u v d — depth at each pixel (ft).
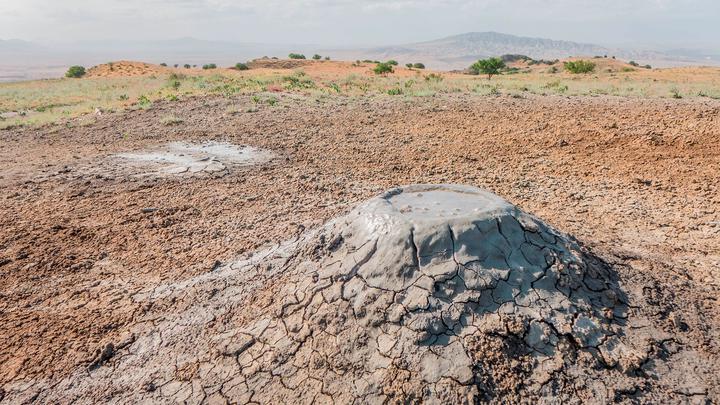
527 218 12.55
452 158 28.58
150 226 20.20
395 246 11.45
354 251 12.26
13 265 17.24
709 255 15.69
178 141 35.94
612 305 11.34
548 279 11.20
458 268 10.93
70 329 13.56
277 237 18.20
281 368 10.61
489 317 10.33
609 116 36.47
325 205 21.66
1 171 29.17
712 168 24.34
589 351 10.00
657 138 29.37
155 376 11.37
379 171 26.71
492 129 35.06
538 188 23.11
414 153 30.09
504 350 9.84
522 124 35.86
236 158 30.66
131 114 48.21
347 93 57.77
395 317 10.46
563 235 13.53
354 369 10.03
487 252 11.27
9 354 12.68
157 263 16.98
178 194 24.18
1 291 15.67
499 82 74.59
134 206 22.71
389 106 46.73
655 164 25.66
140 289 15.33
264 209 21.59
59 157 32.42
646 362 9.98
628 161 26.48
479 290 10.69
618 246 16.31
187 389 10.72
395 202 13.44
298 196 23.13
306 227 18.92
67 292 15.47
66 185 26.18
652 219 18.95
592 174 24.84
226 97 55.57
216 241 18.48
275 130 38.22
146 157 31.60
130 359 12.16
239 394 10.27
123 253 17.95
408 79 81.66
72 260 17.52
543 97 49.60
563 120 36.06
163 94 62.54
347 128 38.06
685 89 53.26
